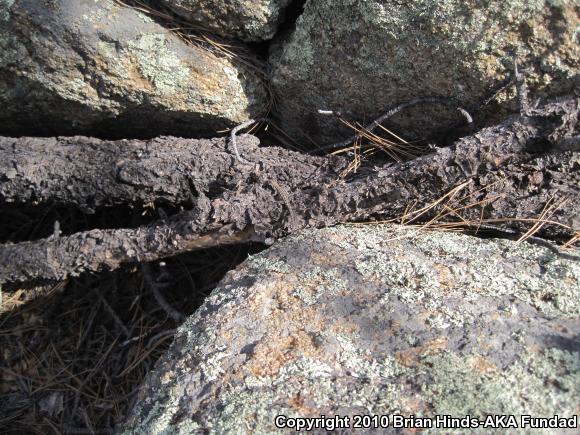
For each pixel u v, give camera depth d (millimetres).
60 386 773
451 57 616
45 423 754
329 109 710
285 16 699
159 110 727
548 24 583
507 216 643
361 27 627
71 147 719
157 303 798
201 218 646
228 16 681
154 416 527
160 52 687
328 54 661
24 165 701
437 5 591
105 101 712
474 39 600
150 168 688
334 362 521
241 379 521
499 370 498
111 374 771
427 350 517
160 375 555
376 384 504
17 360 793
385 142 714
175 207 763
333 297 563
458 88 639
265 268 603
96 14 665
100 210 838
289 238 644
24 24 660
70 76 689
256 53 734
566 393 482
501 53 604
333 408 493
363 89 675
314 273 586
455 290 556
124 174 691
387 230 644
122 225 831
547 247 602
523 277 566
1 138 718
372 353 524
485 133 623
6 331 800
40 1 657
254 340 544
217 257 803
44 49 671
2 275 708
